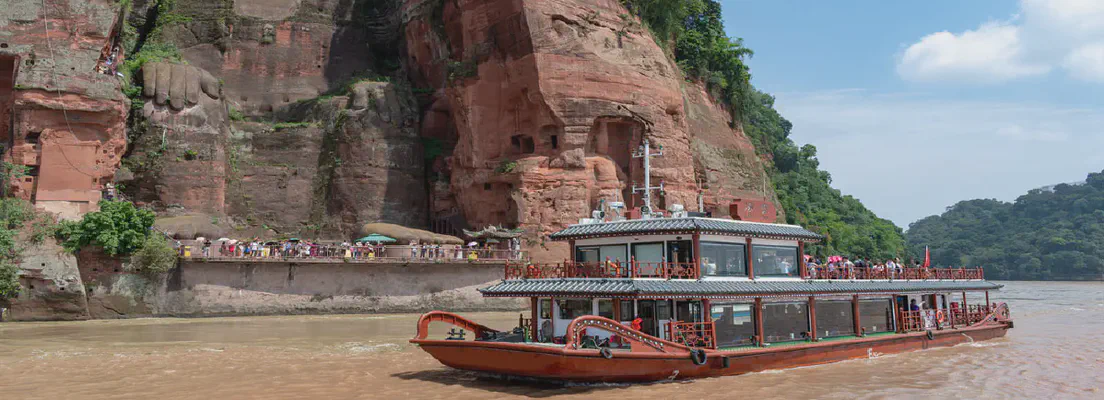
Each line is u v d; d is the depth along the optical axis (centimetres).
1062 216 15975
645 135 5841
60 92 4453
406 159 6038
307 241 5409
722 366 2114
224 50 6425
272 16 6638
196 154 5362
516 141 5825
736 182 7200
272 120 6366
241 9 6550
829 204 10356
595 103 5597
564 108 5519
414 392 1962
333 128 6034
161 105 5356
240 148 5916
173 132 5322
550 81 5481
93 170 4572
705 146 6950
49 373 2270
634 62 5909
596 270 2191
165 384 2081
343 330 3603
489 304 4956
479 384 2080
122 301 4134
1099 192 16162
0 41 4434
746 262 2316
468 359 2072
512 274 2458
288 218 5794
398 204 5903
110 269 4162
